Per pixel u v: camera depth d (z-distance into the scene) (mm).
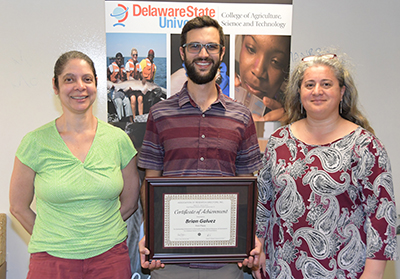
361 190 1229
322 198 1219
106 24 1792
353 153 1224
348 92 1334
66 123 1312
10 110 1824
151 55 1833
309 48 1944
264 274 1502
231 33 1862
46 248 1232
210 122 1420
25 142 1275
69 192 1224
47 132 1293
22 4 1759
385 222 1159
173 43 1838
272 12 1877
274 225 1371
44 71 1818
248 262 1313
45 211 1267
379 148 1198
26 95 1824
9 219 1879
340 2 1938
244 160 1492
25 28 1776
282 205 1311
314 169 1242
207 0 1829
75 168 1254
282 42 1904
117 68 1821
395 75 2029
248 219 1289
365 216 1251
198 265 1414
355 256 1224
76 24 1801
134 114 1855
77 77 1238
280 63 1913
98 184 1254
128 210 1570
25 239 1899
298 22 1921
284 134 1394
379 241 1162
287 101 1508
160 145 1469
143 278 1959
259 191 1457
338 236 1217
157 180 1253
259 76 1906
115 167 1337
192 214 1277
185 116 1428
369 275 1179
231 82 1889
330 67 1262
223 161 1414
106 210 1304
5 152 1844
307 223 1237
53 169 1252
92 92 1286
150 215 1265
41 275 1231
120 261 1335
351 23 1960
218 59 1380
